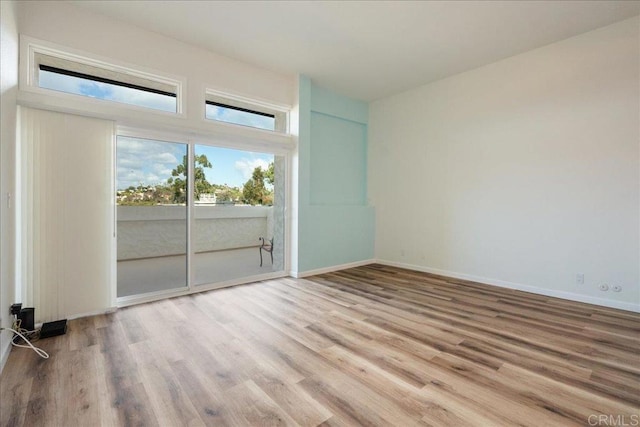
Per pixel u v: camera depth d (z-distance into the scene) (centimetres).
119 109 349
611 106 365
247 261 484
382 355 248
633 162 352
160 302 375
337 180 611
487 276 477
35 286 296
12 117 266
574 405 187
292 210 520
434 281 490
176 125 392
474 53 434
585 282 386
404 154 591
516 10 335
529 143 431
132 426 168
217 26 367
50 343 263
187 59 404
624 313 346
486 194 477
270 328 300
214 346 261
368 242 638
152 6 329
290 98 516
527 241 435
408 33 383
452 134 517
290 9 335
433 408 184
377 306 367
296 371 224
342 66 477
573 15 345
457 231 514
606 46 367
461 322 319
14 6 271
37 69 312
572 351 256
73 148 316
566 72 397
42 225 299
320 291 430
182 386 204
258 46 414
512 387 205
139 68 365
